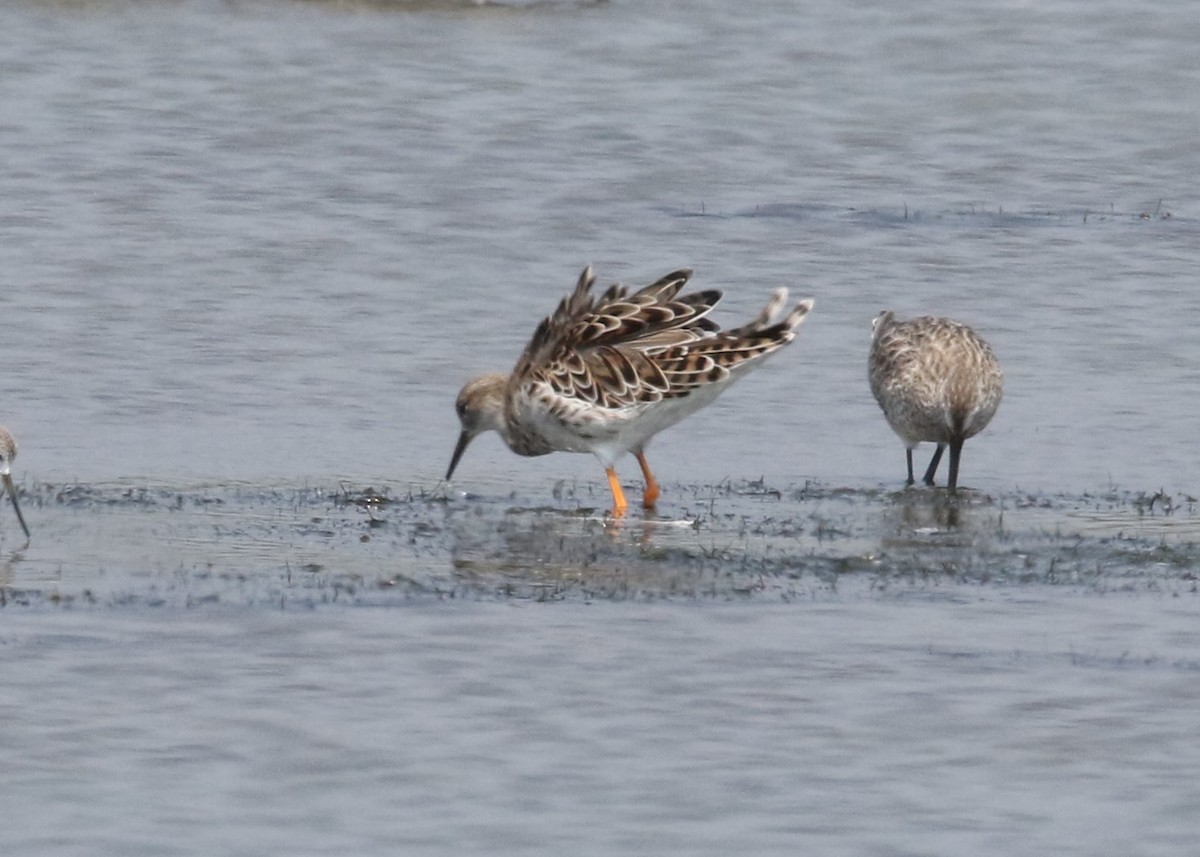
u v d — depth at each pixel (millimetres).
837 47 38875
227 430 19797
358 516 16688
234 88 35375
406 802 11055
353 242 27281
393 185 30266
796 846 10602
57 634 13367
